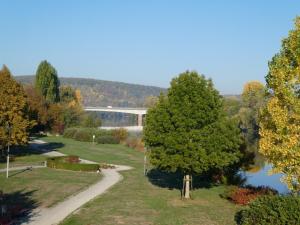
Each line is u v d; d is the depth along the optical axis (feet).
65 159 177.06
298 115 72.28
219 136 105.29
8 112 167.73
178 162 102.83
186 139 102.83
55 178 138.92
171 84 108.47
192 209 97.30
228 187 118.52
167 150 104.73
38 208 95.71
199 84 106.32
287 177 75.05
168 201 106.32
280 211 64.59
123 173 157.58
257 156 203.82
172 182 137.59
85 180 137.49
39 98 273.95
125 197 110.73
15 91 173.78
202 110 103.71
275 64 76.59
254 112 270.87
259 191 106.32
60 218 86.89
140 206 99.91
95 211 94.07
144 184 133.18
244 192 105.60
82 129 298.76
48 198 106.93
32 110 221.66
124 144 266.98
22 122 170.81
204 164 102.89
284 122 74.13
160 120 105.91
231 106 314.76
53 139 291.17
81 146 251.80
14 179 133.90
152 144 109.09
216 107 108.37
